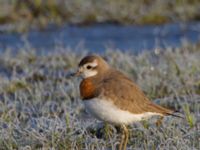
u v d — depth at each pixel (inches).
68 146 418.3
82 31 853.8
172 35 821.9
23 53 696.4
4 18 886.4
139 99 406.9
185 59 617.6
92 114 410.3
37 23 876.6
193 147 402.9
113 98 398.3
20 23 872.9
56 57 675.4
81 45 759.1
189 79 553.3
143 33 839.1
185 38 767.1
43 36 831.7
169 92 542.0
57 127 433.1
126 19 890.7
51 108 514.0
